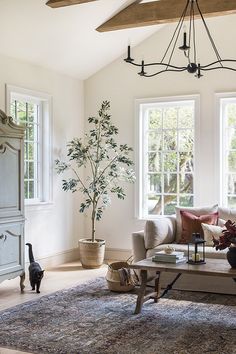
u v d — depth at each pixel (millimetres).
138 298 4398
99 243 6523
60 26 5812
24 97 6281
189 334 3807
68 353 3406
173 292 5188
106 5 5777
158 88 6949
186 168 6898
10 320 4152
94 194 6684
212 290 5145
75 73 7129
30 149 6480
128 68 7152
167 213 7023
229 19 6473
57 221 6855
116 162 6984
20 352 3445
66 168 6773
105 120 6793
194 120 6715
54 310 4461
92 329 3922
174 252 4566
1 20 5242
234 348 3500
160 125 7066
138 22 5988
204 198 6668
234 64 6449
